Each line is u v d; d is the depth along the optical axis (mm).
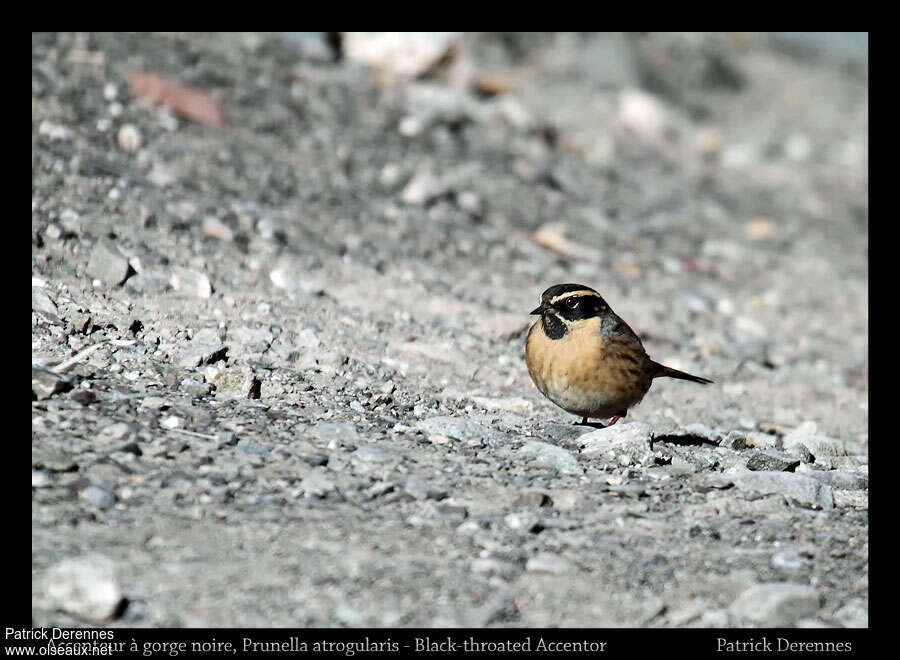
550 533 8469
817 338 18562
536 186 22469
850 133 34906
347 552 7789
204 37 23219
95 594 6816
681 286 19578
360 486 8977
